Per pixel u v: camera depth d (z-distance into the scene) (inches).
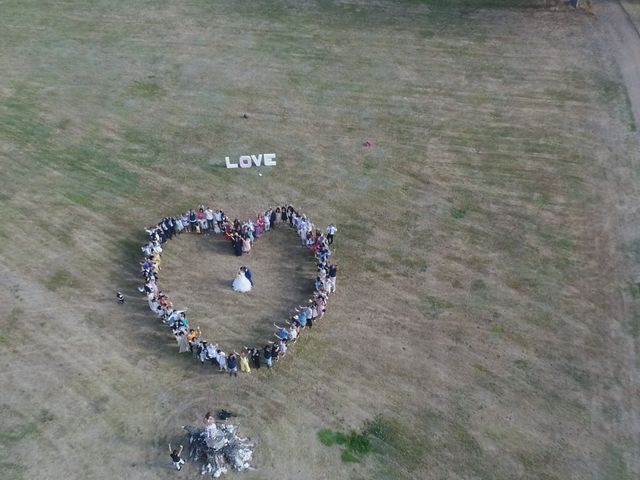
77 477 1101.7
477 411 1190.3
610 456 1118.4
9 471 1107.3
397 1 2389.3
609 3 2310.5
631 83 1962.4
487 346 1295.5
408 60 2100.1
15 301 1390.3
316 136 1820.9
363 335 1322.6
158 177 1701.5
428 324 1339.8
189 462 1119.6
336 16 2322.8
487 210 1588.3
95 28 2287.2
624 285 1397.6
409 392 1222.9
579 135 1790.1
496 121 1850.4
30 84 2022.6
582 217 1557.6
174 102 1953.7
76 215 1592.0
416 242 1514.5
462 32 2215.8
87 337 1322.6
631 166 1689.2
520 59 2080.5
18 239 1529.3
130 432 1165.7
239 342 1307.8
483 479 1096.2
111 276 1445.6
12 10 2378.2
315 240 1470.2
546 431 1157.7
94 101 1959.9
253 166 1727.4
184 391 1230.9
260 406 1204.5
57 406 1205.1
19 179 1691.7
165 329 1338.6
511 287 1407.5
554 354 1278.3
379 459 1125.7
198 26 2290.8
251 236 1503.4
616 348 1282.0
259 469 1111.0
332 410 1196.5
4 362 1275.8
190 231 1545.3
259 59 2124.8
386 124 1854.1
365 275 1440.7
